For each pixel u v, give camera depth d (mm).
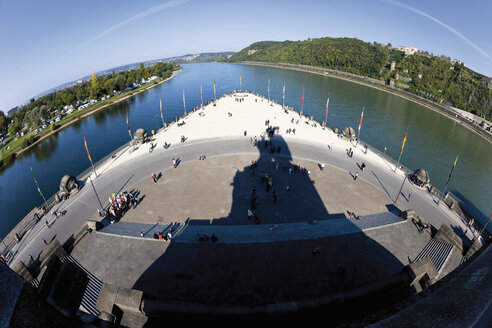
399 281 23469
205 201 40000
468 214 39250
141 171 48406
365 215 37656
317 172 48812
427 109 118375
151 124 98188
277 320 21297
